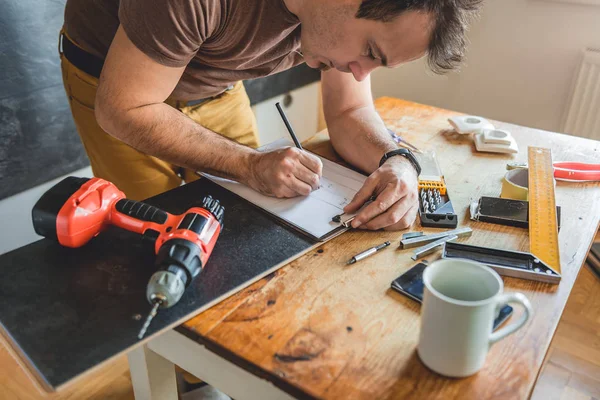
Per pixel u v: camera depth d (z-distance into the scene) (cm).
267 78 226
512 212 98
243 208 98
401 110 148
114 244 86
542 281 82
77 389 142
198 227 78
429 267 66
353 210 96
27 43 150
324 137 131
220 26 94
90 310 72
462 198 105
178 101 123
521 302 62
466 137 133
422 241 90
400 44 82
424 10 77
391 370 66
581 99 200
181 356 80
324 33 86
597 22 191
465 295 68
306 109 262
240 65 106
